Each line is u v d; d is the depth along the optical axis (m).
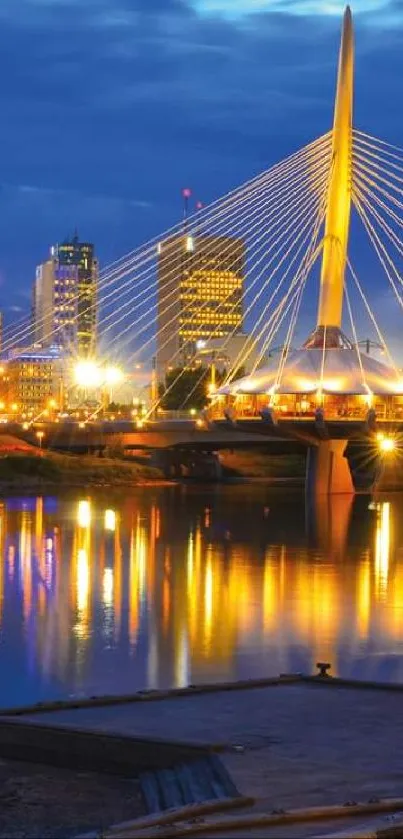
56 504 150.38
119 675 51.19
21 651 56.53
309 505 150.38
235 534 114.00
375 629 62.78
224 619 65.88
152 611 68.88
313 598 73.94
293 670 52.06
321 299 167.75
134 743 30.62
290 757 29.61
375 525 123.81
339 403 160.88
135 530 117.38
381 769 28.55
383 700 36.88
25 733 31.83
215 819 24.30
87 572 86.56
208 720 33.91
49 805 28.09
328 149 169.62
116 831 24.05
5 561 92.81
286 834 23.55
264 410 158.00
